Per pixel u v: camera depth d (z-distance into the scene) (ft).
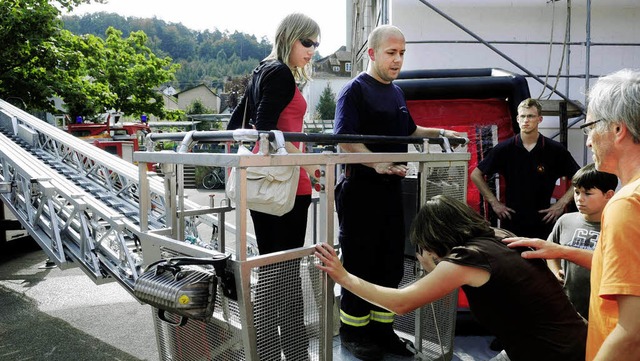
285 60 7.38
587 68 15.60
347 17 43.60
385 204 8.62
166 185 7.64
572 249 5.87
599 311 4.27
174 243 6.45
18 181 16.92
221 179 61.87
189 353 6.65
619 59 16.76
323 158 5.92
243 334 5.41
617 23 16.69
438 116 13.25
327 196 6.05
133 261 12.65
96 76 60.34
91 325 14.88
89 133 45.42
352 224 8.63
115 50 79.61
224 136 5.76
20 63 46.34
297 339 5.95
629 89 4.00
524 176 11.49
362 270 8.66
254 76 7.47
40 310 16.24
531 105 11.18
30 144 23.25
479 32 16.48
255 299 5.46
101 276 13.89
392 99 9.01
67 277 20.15
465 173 8.75
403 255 8.96
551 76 16.72
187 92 215.10
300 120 7.73
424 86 12.71
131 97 81.25
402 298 5.56
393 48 8.46
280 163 5.46
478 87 12.60
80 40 58.18
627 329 3.69
